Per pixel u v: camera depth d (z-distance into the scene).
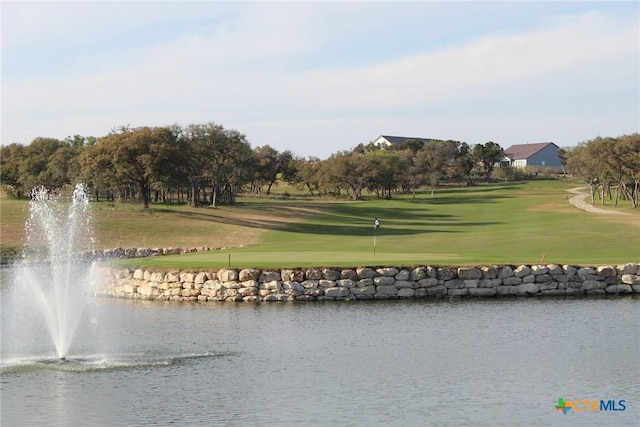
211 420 21.80
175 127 122.38
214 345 31.14
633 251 56.56
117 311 40.59
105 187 111.62
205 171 123.38
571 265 43.66
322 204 135.25
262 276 43.06
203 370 27.14
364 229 96.38
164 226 91.06
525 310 38.06
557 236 66.44
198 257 52.34
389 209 131.50
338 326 34.53
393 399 23.61
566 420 21.73
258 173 176.75
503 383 25.17
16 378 26.55
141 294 45.91
